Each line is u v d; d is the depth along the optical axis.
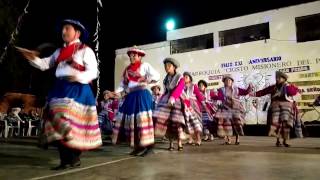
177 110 5.29
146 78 4.74
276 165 3.58
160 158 4.27
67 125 3.18
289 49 10.67
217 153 4.84
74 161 3.49
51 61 3.57
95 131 3.42
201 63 12.33
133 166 3.56
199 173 3.10
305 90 10.31
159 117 5.23
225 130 6.91
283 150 5.29
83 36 3.58
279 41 10.86
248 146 6.20
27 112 12.91
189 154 4.73
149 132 4.62
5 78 13.04
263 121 10.84
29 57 3.43
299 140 8.11
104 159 4.21
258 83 11.11
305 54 10.41
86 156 4.57
